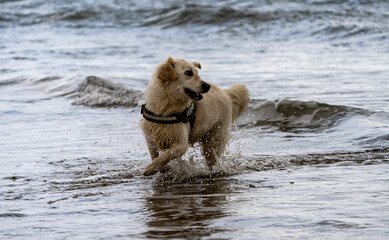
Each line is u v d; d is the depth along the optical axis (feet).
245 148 38.63
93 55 99.30
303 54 94.89
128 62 90.68
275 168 32.53
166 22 140.36
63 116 51.98
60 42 118.01
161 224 21.38
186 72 30.37
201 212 23.02
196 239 19.38
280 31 123.44
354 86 63.21
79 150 38.14
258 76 73.31
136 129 45.57
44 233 20.59
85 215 23.06
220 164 33.88
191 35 124.88
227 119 34.81
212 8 140.77
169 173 31.71
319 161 33.63
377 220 20.58
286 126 46.09
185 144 30.86
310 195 24.98
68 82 68.18
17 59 94.32
